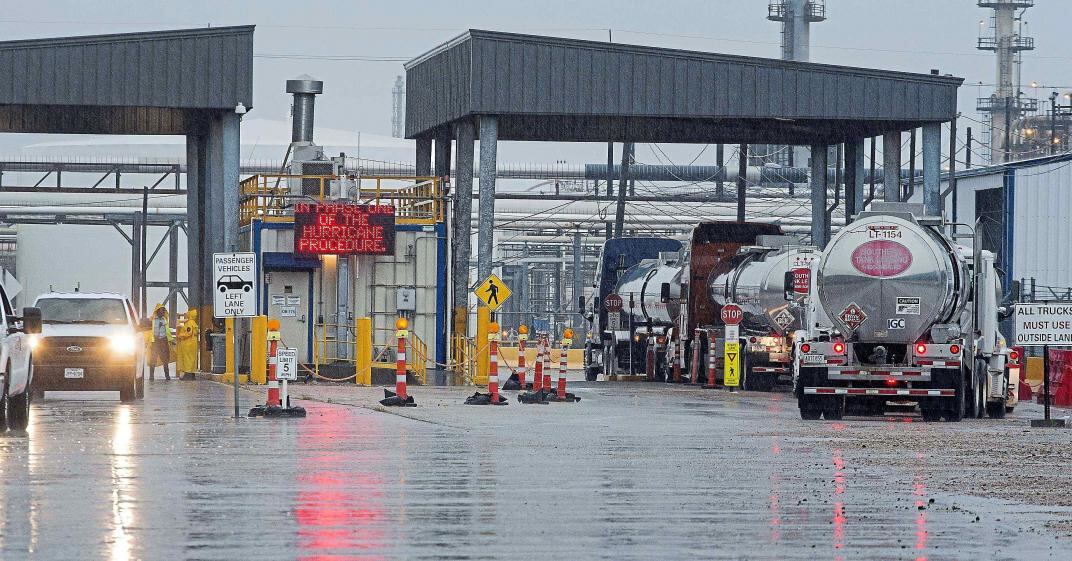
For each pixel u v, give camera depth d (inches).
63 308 3661.4
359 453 2138.3
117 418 2866.6
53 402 3513.8
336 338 4874.5
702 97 4992.6
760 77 5014.8
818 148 5816.9
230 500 1584.6
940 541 1334.9
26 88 4731.8
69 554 1226.6
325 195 5177.2
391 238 4825.3
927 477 1878.7
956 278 3186.5
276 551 1250.6
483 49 4881.9
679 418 3043.8
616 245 6107.3
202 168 5521.7
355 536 1337.4
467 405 3403.1
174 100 4785.9
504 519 1454.2
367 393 3964.1
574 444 2332.7
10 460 2001.7
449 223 4923.7
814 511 1533.0
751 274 4640.8
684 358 5054.1
